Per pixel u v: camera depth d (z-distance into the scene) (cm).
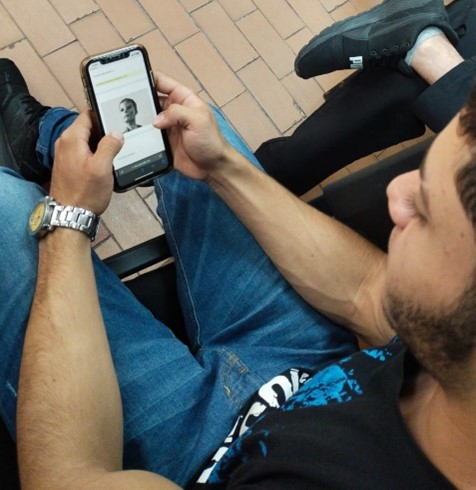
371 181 90
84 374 65
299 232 79
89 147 73
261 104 137
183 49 132
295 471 52
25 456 61
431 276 35
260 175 81
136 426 72
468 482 42
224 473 64
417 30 98
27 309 74
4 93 113
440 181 34
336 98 111
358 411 55
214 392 75
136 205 123
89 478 57
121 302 80
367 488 48
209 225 85
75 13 125
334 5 146
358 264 80
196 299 84
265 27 140
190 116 72
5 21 120
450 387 38
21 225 76
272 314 82
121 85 70
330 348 83
